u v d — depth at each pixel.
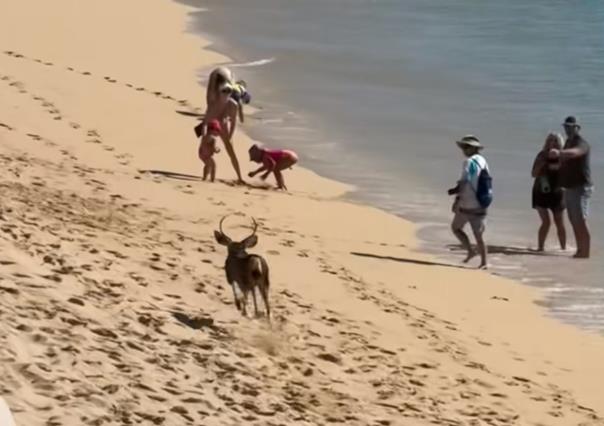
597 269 55.66
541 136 88.62
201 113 88.19
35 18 135.25
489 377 38.62
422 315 45.00
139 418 25.67
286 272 46.59
